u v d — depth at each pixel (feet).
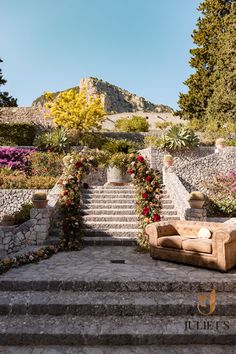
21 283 15.79
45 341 12.17
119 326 12.75
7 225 28.45
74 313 13.87
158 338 12.11
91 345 12.07
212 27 83.87
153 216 23.27
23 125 58.23
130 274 16.96
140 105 347.77
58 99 64.23
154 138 59.31
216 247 17.71
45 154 44.57
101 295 14.98
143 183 23.95
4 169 41.45
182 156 49.24
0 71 76.89
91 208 31.58
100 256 21.61
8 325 12.89
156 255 20.66
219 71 69.92
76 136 57.82
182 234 22.29
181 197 29.19
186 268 18.43
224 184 40.50
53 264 19.31
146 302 14.01
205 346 11.93
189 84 88.07
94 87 303.89
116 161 42.42
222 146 45.78
